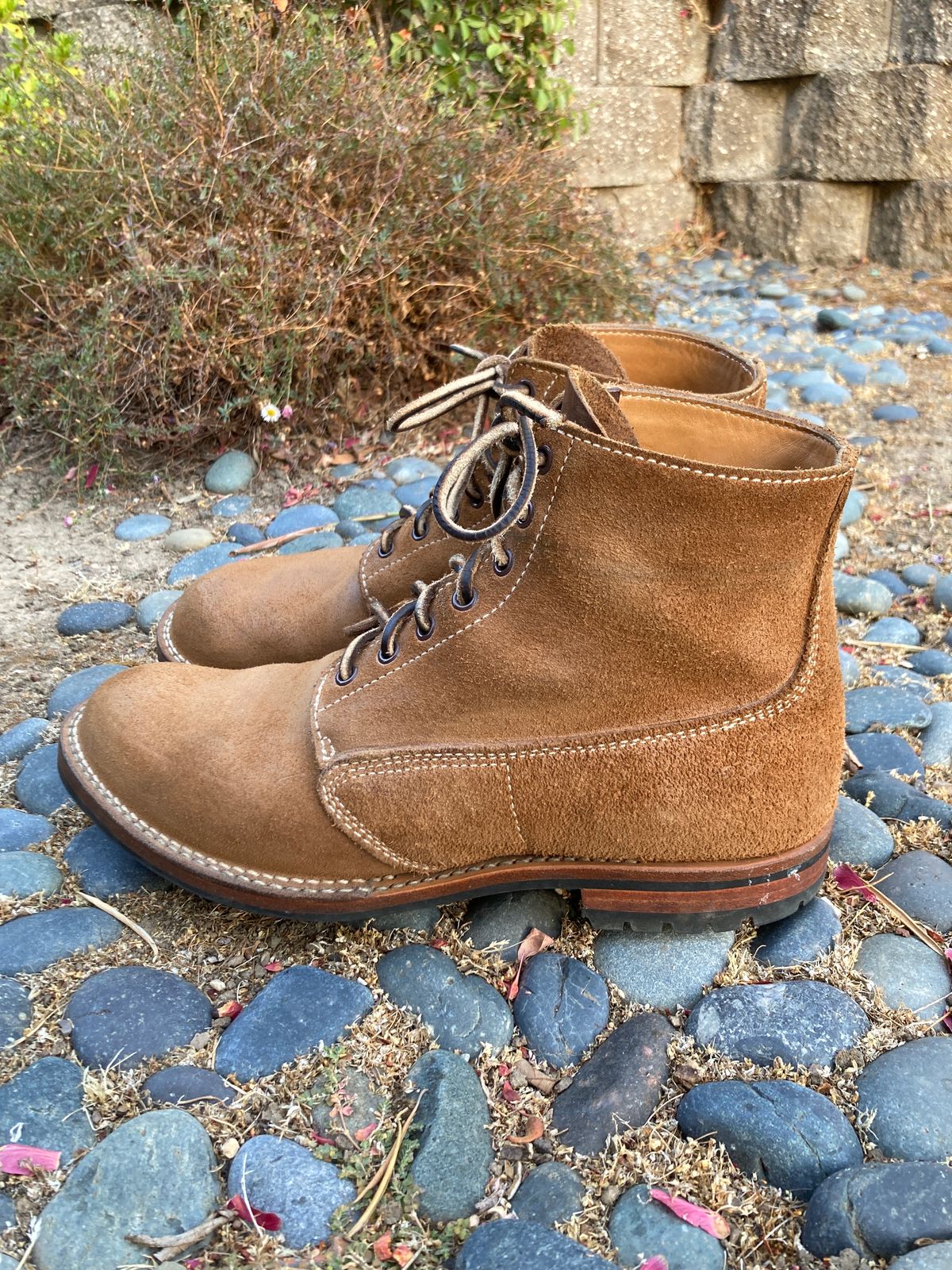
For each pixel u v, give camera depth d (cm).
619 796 35
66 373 78
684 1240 28
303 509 77
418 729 35
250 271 81
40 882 41
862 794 45
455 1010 35
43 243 86
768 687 35
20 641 61
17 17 109
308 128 85
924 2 133
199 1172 30
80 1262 28
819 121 145
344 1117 32
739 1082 32
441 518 32
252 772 36
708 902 36
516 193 94
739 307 131
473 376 39
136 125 84
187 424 81
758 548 32
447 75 114
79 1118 31
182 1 102
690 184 157
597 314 102
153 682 40
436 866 36
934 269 145
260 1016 34
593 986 36
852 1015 34
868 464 84
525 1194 30
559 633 33
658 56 147
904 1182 28
